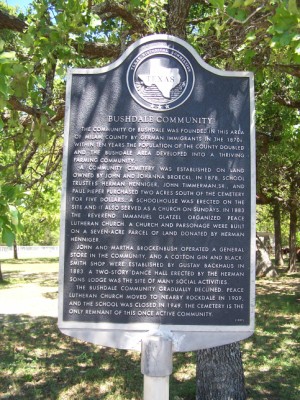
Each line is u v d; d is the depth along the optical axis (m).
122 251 1.50
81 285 1.49
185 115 1.55
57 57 2.08
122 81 1.55
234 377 2.47
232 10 1.65
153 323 1.49
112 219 1.52
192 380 2.97
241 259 1.51
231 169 1.54
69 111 1.55
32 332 4.24
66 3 1.97
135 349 1.47
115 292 1.49
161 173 1.53
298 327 4.34
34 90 2.16
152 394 1.40
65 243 1.50
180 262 1.50
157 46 1.55
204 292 1.50
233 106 1.55
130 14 2.55
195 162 1.54
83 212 1.52
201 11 3.51
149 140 1.54
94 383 2.93
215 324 1.49
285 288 7.16
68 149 1.54
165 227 1.51
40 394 2.75
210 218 1.52
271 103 4.31
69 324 1.48
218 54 2.49
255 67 2.40
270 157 5.50
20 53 2.09
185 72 1.55
